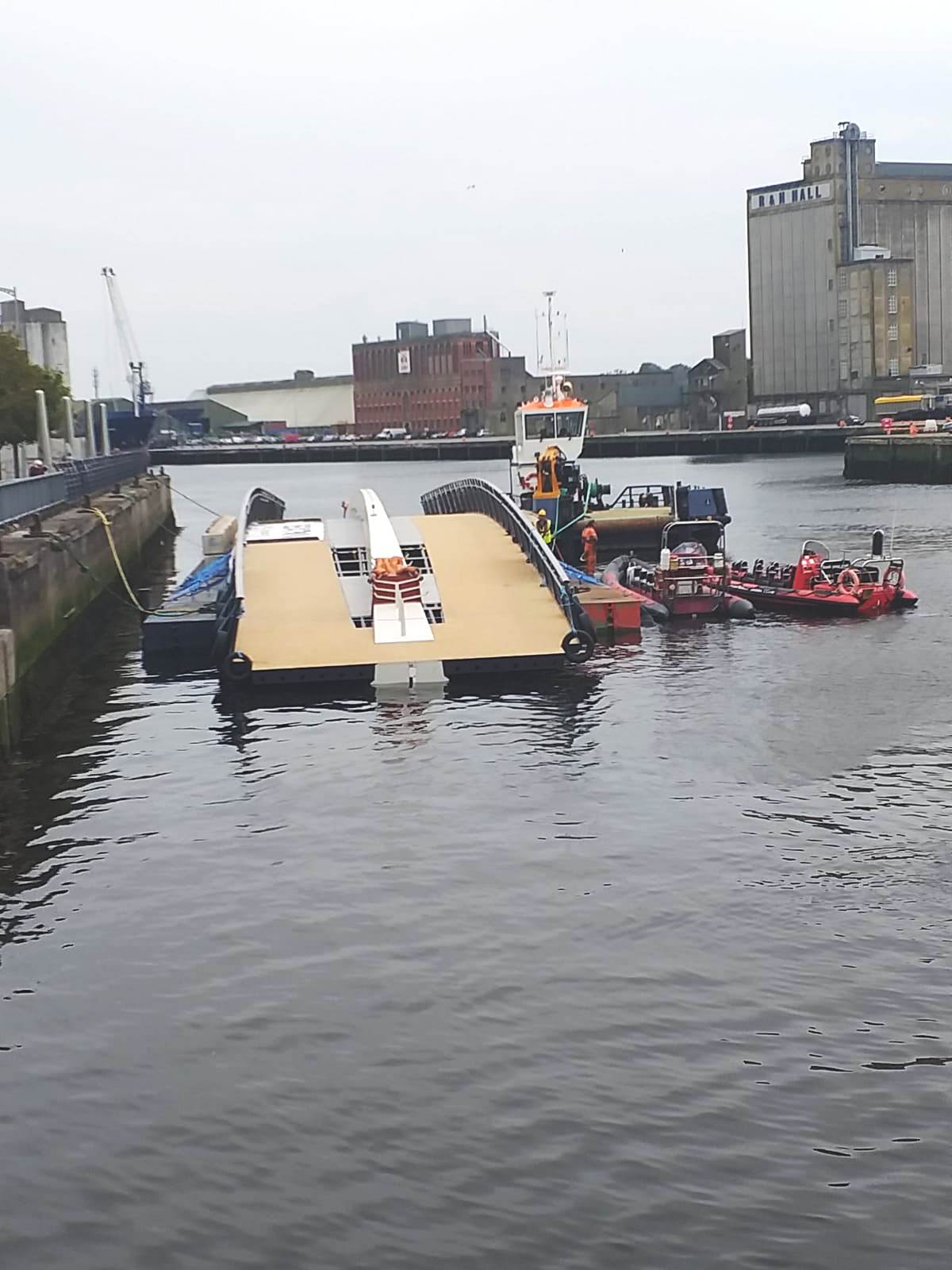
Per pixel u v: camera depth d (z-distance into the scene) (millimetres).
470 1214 15055
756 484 154375
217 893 24141
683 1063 17891
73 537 53812
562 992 19953
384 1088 17516
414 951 21484
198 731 36000
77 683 43875
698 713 36156
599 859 25234
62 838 27469
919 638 45906
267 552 50719
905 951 20953
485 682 40312
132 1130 16750
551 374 74125
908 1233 14555
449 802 28906
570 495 65500
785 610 52969
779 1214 14906
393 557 44000
